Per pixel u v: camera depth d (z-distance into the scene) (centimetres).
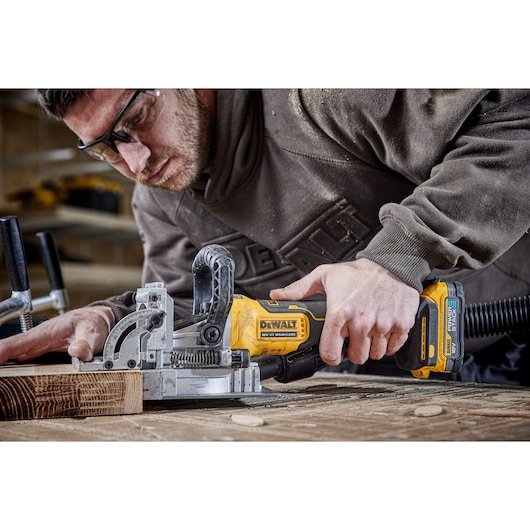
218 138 194
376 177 186
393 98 163
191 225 223
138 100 176
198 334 143
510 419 122
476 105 154
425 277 163
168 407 138
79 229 500
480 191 148
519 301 179
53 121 496
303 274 217
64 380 124
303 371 165
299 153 188
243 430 112
